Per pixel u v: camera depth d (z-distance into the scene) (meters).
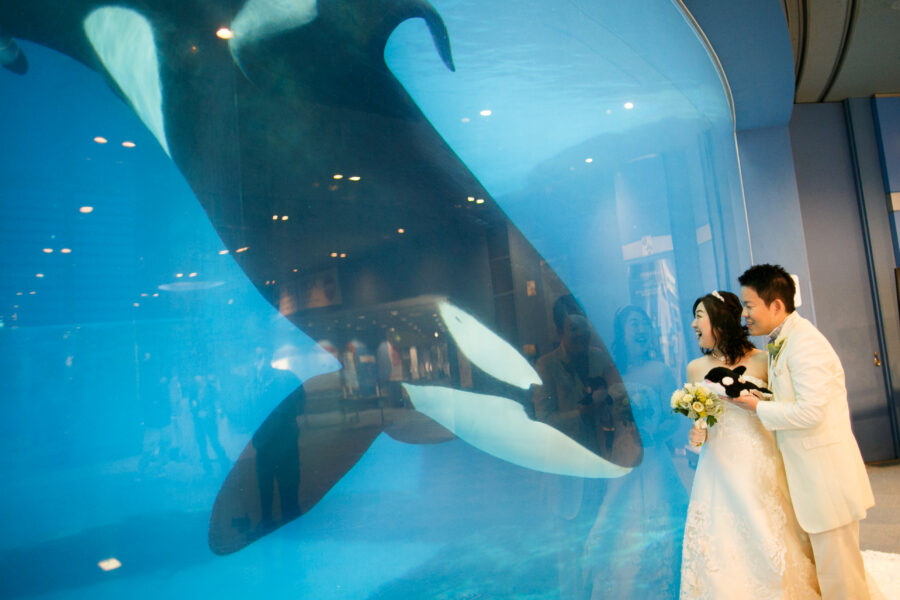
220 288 1.64
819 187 8.74
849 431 2.71
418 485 2.01
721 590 2.69
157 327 1.53
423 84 2.21
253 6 1.82
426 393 2.04
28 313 1.35
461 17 2.32
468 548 2.13
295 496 1.73
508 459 2.29
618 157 3.02
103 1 1.54
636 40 3.17
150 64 1.61
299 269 1.79
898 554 4.15
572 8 2.75
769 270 2.86
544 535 2.41
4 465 1.32
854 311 8.61
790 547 2.69
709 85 4.47
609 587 2.70
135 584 1.46
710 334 3.02
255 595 1.65
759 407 2.67
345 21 2.01
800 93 8.54
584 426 2.63
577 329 2.64
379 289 1.96
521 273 2.41
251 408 1.67
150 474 1.50
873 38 7.14
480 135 2.34
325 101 1.94
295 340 1.76
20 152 1.38
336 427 1.83
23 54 1.41
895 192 8.52
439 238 2.14
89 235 1.45
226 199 1.68
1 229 1.34
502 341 2.30
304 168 1.85
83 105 1.48
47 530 1.36
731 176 5.49
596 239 2.80
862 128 8.66
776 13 3.90
